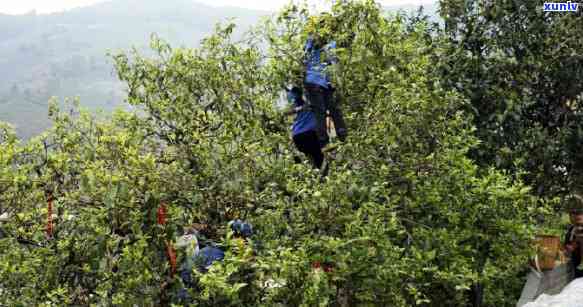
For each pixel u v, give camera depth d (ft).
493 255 29.94
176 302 22.85
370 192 24.35
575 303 19.51
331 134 31.55
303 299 21.33
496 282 34.22
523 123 41.37
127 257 22.15
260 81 32.27
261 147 28.58
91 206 24.89
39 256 24.63
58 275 24.17
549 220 36.78
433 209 28.32
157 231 22.86
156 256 22.98
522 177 40.78
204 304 22.49
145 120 31.01
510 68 39.86
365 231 23.45
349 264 23.22
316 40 30.40
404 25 36.81
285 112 32.19
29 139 27.84
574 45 40.60
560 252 34.47
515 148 39.81
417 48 32.01
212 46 32.04
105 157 26.58
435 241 26.58
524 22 40.93
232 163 26.40
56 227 25.53
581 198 36.58
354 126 30.58
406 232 26.09
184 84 31.30
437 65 38.19
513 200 29.27
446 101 28.81
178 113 30.83
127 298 22.49
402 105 27.30
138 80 31.50
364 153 26.99
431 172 27.91
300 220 24.09
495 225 29.07
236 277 21.48
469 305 31.22
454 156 28.32
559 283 34.22
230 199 25.67
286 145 32.19
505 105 39.29
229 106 30.96
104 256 22.38
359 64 28.78
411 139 27.63
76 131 29.37
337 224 24.11
